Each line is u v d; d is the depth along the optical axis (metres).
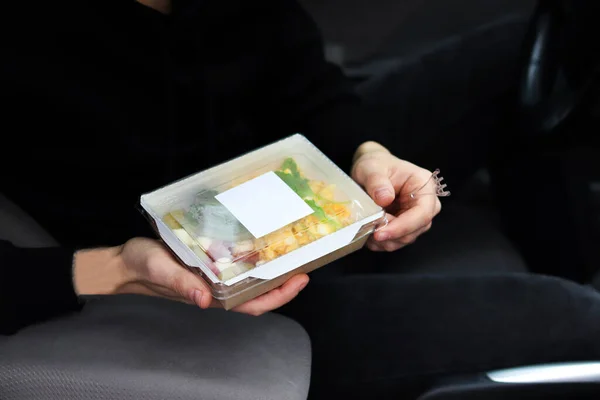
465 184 1.82
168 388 1.18
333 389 1.38
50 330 1.25
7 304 1.23
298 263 1.20
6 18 1.32
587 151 1.70
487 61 1.68
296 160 1.31
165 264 1.21
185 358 1.23
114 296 1.35
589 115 1.58
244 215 1.23
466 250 1.65
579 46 1.58
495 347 1.38
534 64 1.66
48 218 1.42
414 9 2.26
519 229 1.75
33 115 1.36
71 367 1.19
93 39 1.35
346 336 1.40
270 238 1.21
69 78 1.35
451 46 1.69
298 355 1.29
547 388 1.31
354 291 1.45
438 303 1.42
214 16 1.44
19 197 1.40
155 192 1.27
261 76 1.53
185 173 1.45
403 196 1.38
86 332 1.26
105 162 1.39
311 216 1.23
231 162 1.31
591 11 1.54
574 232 1.69
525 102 1.64
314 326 1.42
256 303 1.23
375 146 1.50
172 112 1.41
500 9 2.25
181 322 1.32
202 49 1.43
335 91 1.57
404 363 1.37
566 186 1.69
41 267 1.26
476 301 1.42
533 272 1.74
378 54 2.17
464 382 1.32
